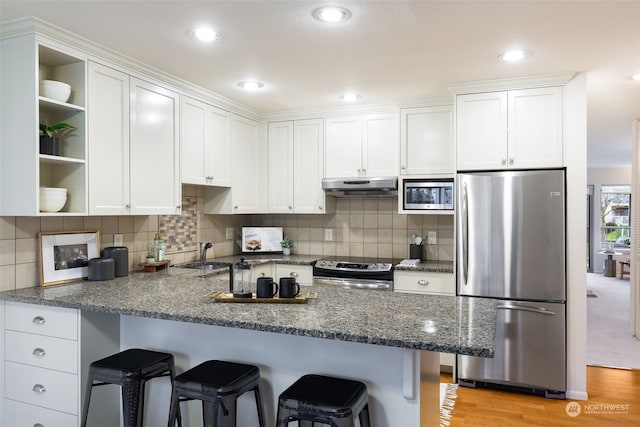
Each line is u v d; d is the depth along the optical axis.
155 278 2.95
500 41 2.52
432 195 3.74
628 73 3.09
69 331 2.21
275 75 3.15
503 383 3.27
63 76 2.59
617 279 8.87
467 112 3.37
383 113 4.00
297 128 4.29
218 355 2.21
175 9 2.13
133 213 2.86
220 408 1.77
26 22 2.23
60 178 2.60
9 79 2.34
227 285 2.64
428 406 2.00
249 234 4.61
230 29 2.36
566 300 3.13
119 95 2.77
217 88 3.49
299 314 1.91
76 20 2.25
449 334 1.62
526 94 3.22
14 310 2.37
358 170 4.09
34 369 2.31
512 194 3.20
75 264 2.82
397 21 2.26
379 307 2.06
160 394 2.33
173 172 3.21
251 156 4.26
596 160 8.43
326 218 4.63
